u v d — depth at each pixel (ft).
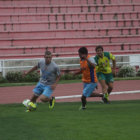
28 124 66.80
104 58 111.04
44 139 54.03
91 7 260.83
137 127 63.10
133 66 210.79
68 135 56.75
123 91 146.30
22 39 237.45
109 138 54.75
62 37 241.96
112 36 248.32
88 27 253.44
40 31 242.99
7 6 248.11
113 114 80.12
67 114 81.05
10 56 228.02
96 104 108.68
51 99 93.20
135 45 247.70
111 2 267.18
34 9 252.83
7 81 192.34
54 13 252.83
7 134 57.77
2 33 238.07
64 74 200.34
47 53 88.53
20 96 137.08
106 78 114.42
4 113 84.28
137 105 102.32
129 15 263.08
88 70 96.22
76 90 151.33
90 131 60.08
